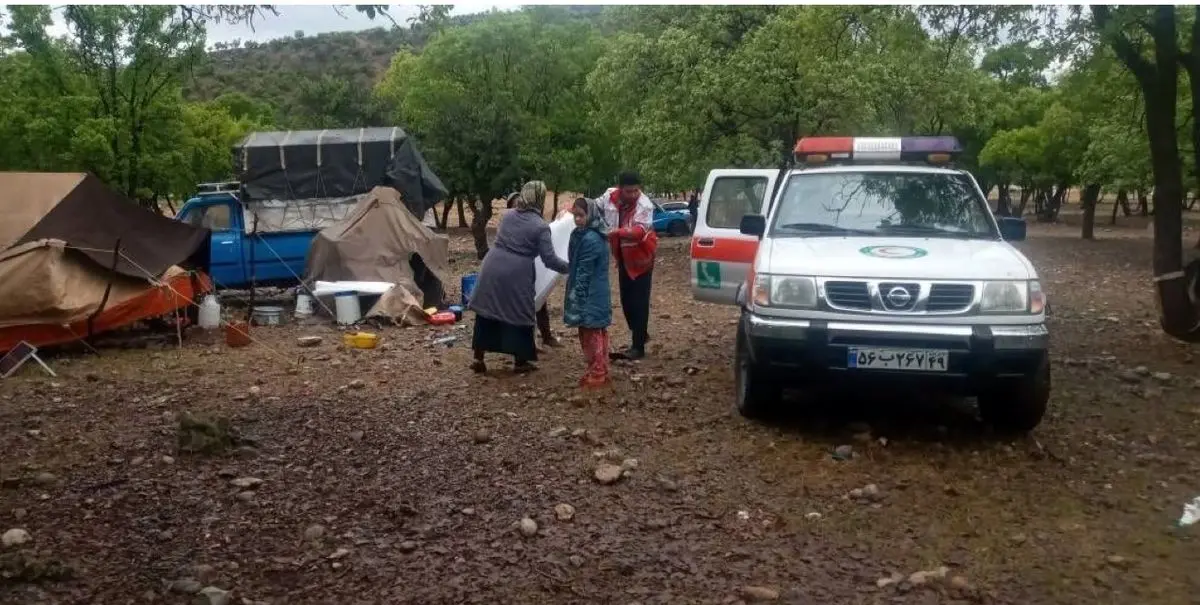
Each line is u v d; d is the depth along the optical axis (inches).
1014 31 428.8
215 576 164.4
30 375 347.9
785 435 249.9
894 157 300.7
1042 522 190.4
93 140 981.2
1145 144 960.9
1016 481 214.7
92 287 392.5
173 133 1093.1
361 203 530.9
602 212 317.7
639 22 1143.0
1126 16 360.5
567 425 259.0
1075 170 1263.5
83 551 173.6
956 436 250.4
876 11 552.1
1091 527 187.8
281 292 586.2
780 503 201.0
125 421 267.1
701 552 175.9
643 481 212.8
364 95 1812.3
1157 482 214.4
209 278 468.8
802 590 160.2
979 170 1662.2
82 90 1052.5
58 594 155.7
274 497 201.3
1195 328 385.7
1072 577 164.7
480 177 913.5
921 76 906.1
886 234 268.2
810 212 278.8
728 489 209.2
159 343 421.4
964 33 441.1
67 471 218.8
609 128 1665.8
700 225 382.9
